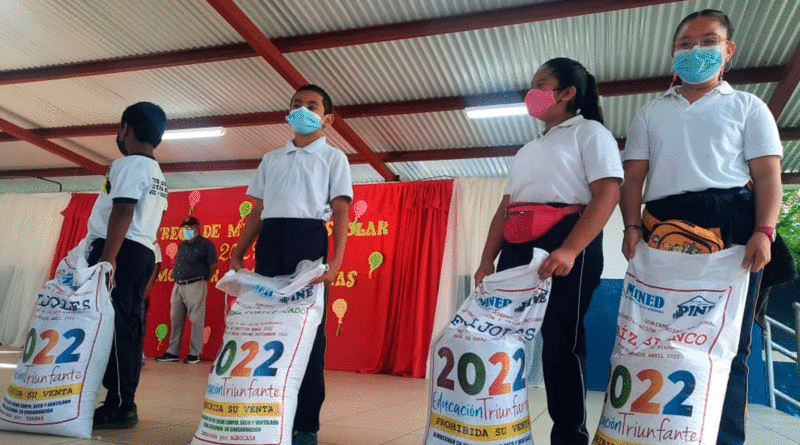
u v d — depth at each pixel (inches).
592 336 209.9
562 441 55.2
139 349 80.9
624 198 59.3
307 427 67.6
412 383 193.9
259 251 69.3
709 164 54.8
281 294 62.7
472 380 52.2
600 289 214.8
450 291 229.5
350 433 83.4
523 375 53.7
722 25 56.6
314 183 69.6
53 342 69.8
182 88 221.6
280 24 179.2
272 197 70.4
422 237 242.1
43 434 68.1
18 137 263.3
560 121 62.1
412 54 187.0
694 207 53.9
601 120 63.1
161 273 273.1
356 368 234.1
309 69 199.6
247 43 188.4
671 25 156.5
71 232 295.9
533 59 182.2
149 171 81.2
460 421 51.7
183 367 199.6
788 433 110.8
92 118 256.8
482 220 235.6
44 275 292.0
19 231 303.0
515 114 212.2
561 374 55.7
